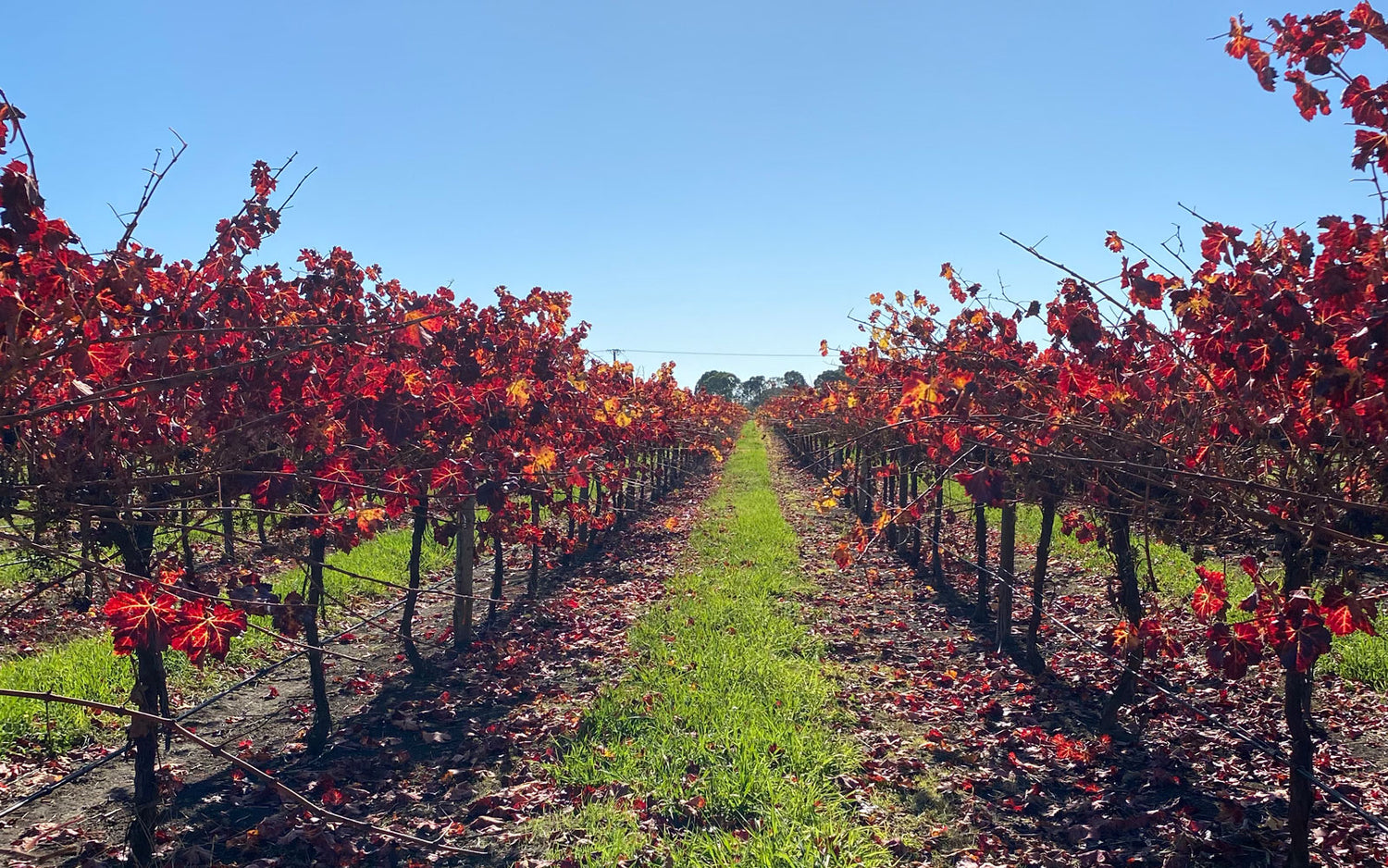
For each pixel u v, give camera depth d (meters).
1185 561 12.30
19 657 8.98
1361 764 6.29
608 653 9.35
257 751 6.81
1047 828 5.50
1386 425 2.88
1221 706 7.59
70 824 5.63
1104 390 4.35
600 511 15.30
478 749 6.77
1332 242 3.21
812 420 20.50
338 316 6.25
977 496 4.75
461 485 5.36
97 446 3.54
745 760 6.04
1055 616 10.80
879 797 5.84
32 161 2.71
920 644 9.89
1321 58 3.27
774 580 12.60
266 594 3.64
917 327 6.52
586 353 10.23
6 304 2.51
